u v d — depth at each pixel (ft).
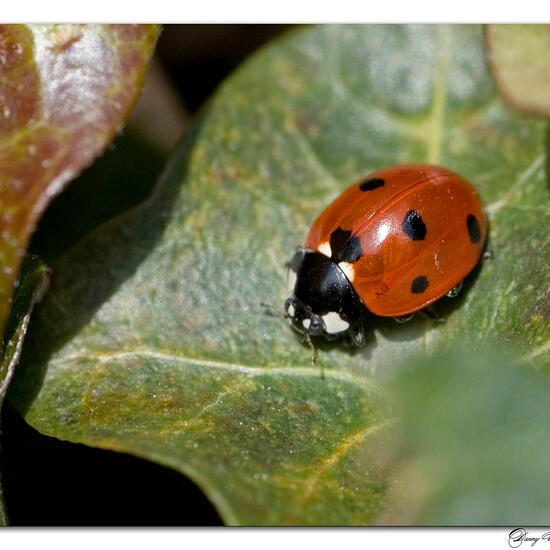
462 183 0.25
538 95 0.24
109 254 0.25
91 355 0.25
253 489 0.23
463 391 0.22
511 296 0.25
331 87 0.27
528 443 0.22
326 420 0.24
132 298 0.25
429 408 0.22
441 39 0.27
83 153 0.24
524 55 0.24
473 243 0.25
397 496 0.23
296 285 0.25
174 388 0.25
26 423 0.25
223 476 0.23
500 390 0.22
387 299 0.25
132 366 0.25
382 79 0.27
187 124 0.27
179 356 0.25
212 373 0.25
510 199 0.26
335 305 0.25
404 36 0.27
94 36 0.24
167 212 0.26
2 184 0.24
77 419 0.24
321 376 0.25
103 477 0.25
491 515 0.22
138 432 0.24
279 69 0.27
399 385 0.22
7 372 0.24
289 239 0.26
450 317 0.25
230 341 0.25
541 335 0.24
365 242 0.25
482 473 0.22
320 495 0.23
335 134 0.27
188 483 0.25
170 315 0.25
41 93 0.24
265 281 0.26
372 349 0.25
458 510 0.22
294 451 0.24
